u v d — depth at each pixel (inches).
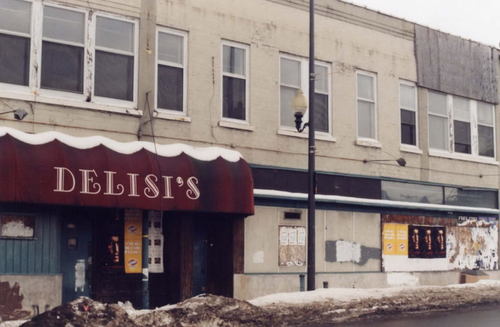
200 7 731.4
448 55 986.7
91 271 652.1
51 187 572.1
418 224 911.7
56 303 602.9
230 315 539.5
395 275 872.9
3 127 575.2
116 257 666.2
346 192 837.2
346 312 628.7
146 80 683.4
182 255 708.7
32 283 592.7
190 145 706.2
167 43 709.9
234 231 729.6
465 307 717.9
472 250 978.7
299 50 812.6
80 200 584.7
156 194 628.1
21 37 619.5
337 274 811.4
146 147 648.4
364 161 860.0
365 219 852.6
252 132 759.1
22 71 617.3
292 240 776.3
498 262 1016.2
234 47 759.7
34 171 565.3
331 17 850.1
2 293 577.9
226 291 727.1
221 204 673.0
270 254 756.6
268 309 588.1
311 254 679.1
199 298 549.3
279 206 770.2
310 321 584.4
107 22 670.5
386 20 911.0
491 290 813.9
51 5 637.3
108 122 654.5
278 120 784.9
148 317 505.4
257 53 775.1
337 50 852.0
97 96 656.4
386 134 893.8
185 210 648.4
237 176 689.6
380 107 891.4
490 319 607.8
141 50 684.7
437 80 964.6
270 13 791.1
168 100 703.1
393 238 879.1
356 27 876.6
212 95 730.8
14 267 589.9
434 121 967.0
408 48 936.9
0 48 608.4
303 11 822.5
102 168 603.2
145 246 679.7
